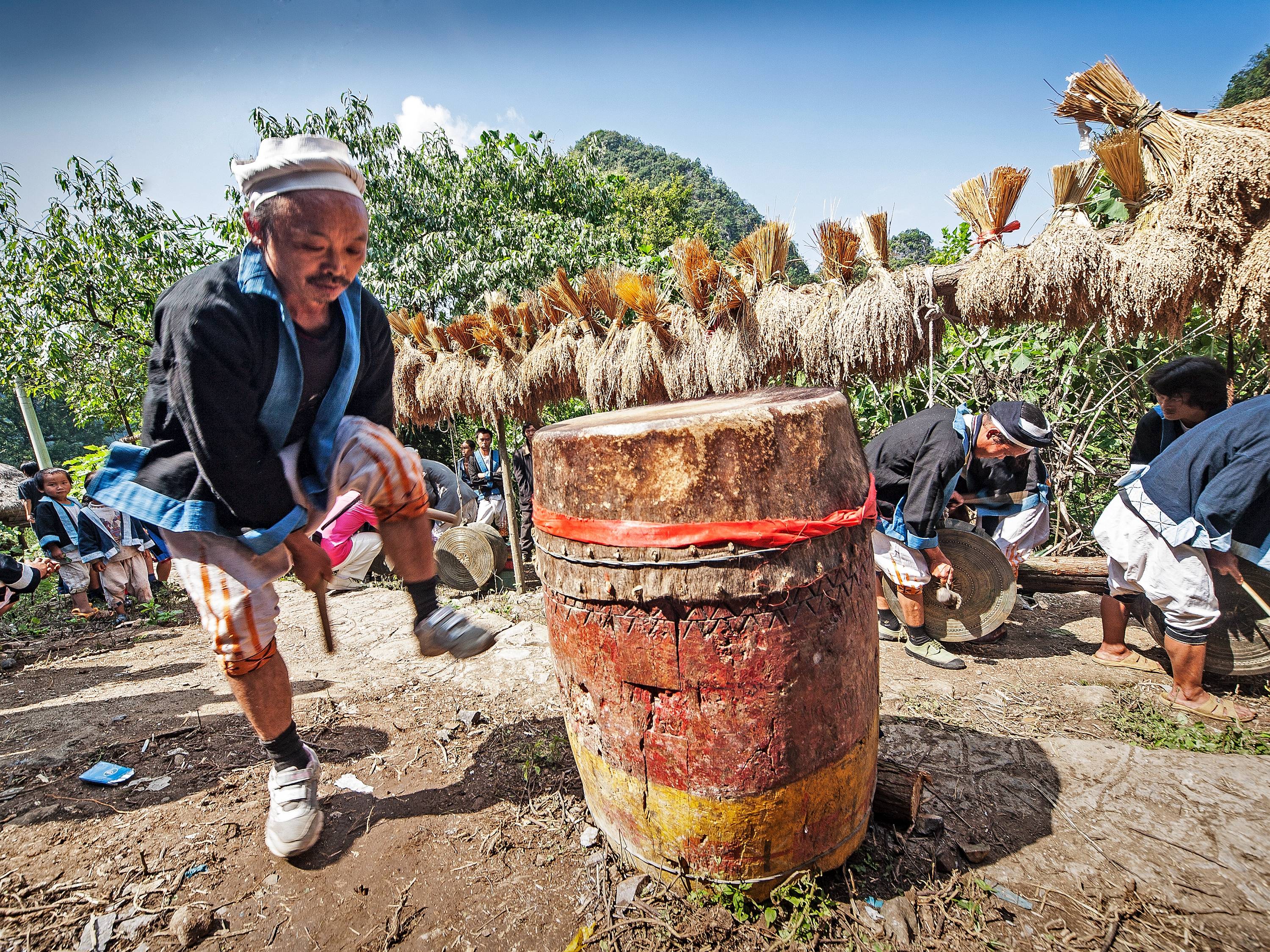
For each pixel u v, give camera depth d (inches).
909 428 133.4
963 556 138.9
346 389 74.1
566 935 68.0
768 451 59.2
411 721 114.1
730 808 64.4
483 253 452.1
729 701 61.6
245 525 70.0
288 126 388.2
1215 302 103.2
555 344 159.0
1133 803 84.6
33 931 70.2
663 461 59.4
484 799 90.5
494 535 215.0
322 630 78.5
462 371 184.2
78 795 94.6
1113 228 109.1
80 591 213.2
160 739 110.8
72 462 337.4
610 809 72.3
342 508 106.5
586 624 66.2
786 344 126.7
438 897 73.6
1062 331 175.8
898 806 78.6
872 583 69.9
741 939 66.2
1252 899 69.4
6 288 324.8
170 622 208.1
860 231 124.5
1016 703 116.6
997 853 77.4
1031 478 148.6
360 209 63.1
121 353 342.6
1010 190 111.5
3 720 126.6
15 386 359.9
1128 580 117.1
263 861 79.8
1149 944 64.9
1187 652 108.5
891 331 118.0
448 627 78.7
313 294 64.2
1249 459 95.6
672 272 151.5
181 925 69.3
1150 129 104.4
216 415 61.8
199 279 63.0
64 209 324.2
